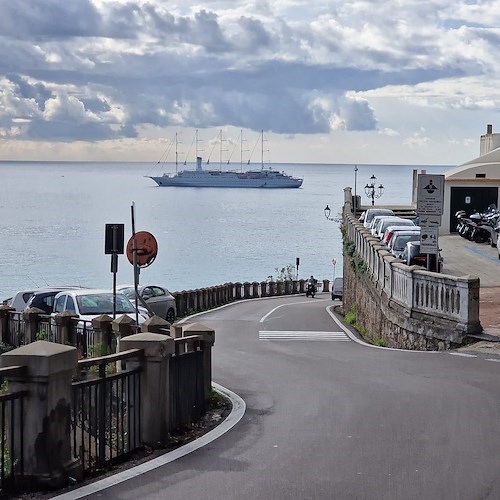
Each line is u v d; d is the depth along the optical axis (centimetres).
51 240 10656
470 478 931
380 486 902
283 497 866
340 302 5331
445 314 2105
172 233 12400
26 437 883
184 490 893
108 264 8094
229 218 15712
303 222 15012
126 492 885
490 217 4906
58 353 888
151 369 1083
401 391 1462
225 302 5031
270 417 1271
